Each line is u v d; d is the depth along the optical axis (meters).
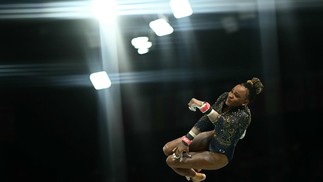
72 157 10.20
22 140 10.08
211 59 9.85
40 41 9.49
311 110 9.62
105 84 8.08
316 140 9.59
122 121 9.86
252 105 9.63
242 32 9.47
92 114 10.05
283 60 9.57
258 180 9.63
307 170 9.52
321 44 9.52
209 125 3.60
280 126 9.61
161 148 10.10
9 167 9.99
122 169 9.94
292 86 9.62
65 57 9.63
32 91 9.98
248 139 9.75
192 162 3.55
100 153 10.04
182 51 9.72
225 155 3.52
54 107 10.09
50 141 10.19
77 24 9.01
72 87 9.92
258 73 9.71
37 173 10.16
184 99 10.01
